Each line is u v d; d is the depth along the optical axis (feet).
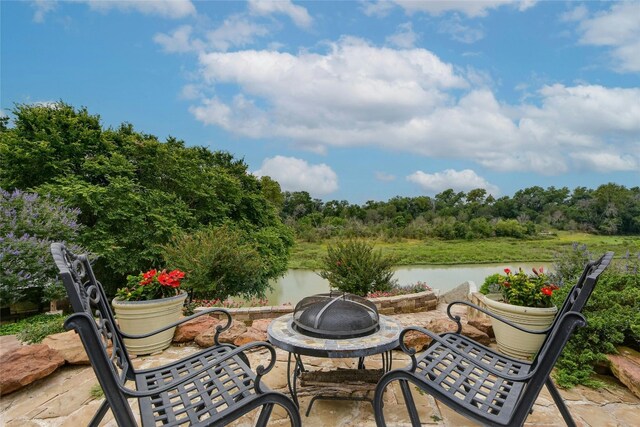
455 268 53.52
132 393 4.75
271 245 40.22
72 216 21.90
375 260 21.39
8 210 19.31
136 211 30.53
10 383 8.34
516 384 6.21
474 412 5.30
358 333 7.41
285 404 5.32
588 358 9.29
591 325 9.50
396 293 19.40
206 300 18.25
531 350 10.40
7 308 22.38
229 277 20.89
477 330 11.44
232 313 14.51
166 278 11.74
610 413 7.77
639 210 87.61
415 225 93.30
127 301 10.82
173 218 32.94
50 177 30.37
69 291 4.35
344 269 21.44
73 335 10.62
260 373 5.21
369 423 7.39
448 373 6.22
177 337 11.82
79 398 8.32
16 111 30.60
